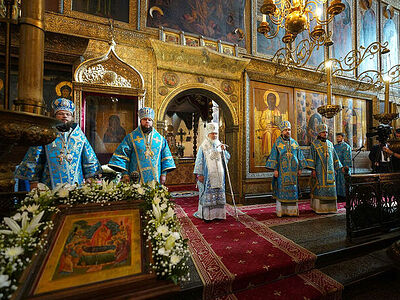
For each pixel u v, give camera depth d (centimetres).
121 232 108
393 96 774
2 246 83
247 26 544
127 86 386
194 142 943
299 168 414
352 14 700
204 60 466
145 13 432
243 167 510
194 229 325
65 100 243
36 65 117
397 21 799
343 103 676
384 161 521
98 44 391
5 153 117
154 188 150
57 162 235
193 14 484
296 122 586
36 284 73
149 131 294
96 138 371
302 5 301
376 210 314
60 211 117
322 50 637
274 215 408
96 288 74
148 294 75
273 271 212
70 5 375
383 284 232
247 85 518
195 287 180
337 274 229
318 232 313
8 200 137
